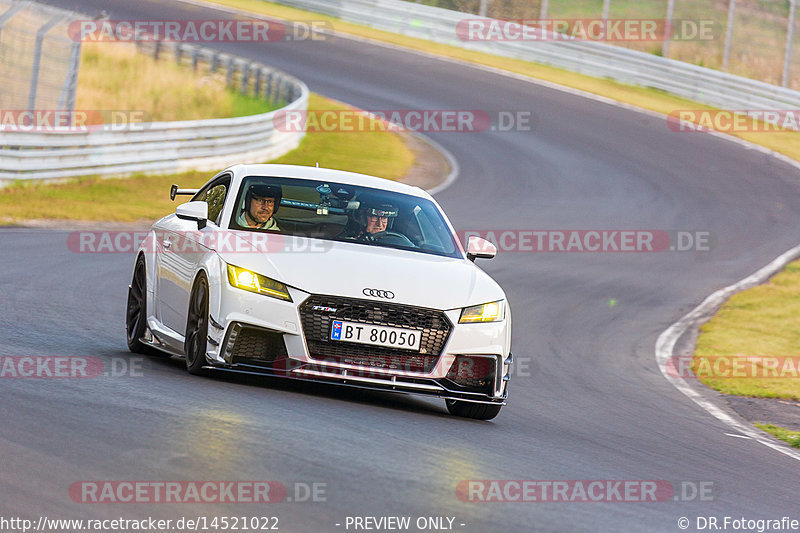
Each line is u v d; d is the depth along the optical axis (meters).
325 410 22.09
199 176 76.00
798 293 59.59
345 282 23.16
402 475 17.42
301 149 89.88
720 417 32.09
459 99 114.62
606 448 23.77
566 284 56.31
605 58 131.00
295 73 117.88
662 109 119.56
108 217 59.69
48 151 65.31
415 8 141.62
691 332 48.44
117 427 18.09
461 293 24.11
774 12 144.62
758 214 84.19
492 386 24.03
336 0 146.88
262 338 22.86
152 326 27.38
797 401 36.66
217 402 21.22
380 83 117.94
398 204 27.47
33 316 31.55
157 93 104.94
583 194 84.94
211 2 146.75
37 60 79.62
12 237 49.66
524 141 101.56
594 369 37.94
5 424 17.47
